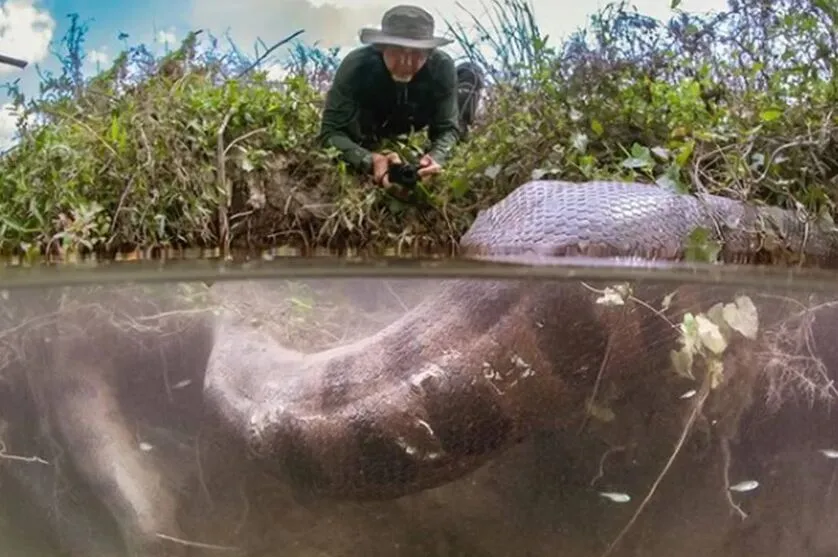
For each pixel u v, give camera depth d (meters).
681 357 1.45
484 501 1.36
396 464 1.44
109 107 2.54
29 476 1.47
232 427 1.55
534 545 1.25
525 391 1.46
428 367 1.49
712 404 1.44
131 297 1.83
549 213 1.73
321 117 2.54
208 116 2.46
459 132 2.56
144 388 1.68
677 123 2.22
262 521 1.36
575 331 1.46
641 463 1.38
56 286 1.80
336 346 1.67
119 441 1.55
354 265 1.80
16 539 1.36
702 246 1.69
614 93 2.33
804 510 1.30
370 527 1.34
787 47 2.29
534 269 1.57
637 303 1.49
